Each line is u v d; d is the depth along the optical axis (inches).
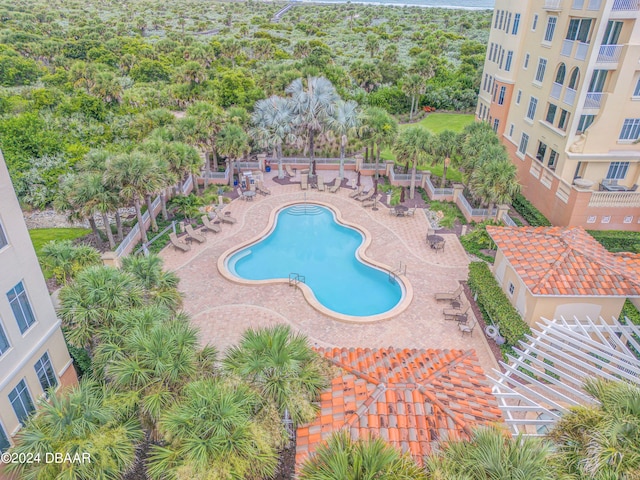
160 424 420.2
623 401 354.6
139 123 1454.2
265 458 403.2
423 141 1219.9
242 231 1132.5
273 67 1953.7
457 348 743.1
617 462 318.3
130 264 682.2
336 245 1107.3
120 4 6456.7
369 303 886.4
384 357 521.0
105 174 922.1
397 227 1146.7
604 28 921.5
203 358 515.5
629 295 713.6
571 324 725.3
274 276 981.8
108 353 512.7
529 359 603.2
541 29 1179.3
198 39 3789.4
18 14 4124.0
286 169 1507.1
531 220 1167.0
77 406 440.5
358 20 4904.0
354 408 441.4
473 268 907.4
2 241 484.7
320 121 1344.7
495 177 1043.3
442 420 424.5
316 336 772.0
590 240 851.4
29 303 528.4
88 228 1149.1
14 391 505.0
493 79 1470.2
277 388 436.8
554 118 1120.2
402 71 2436.0
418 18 5206.7
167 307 652.7
